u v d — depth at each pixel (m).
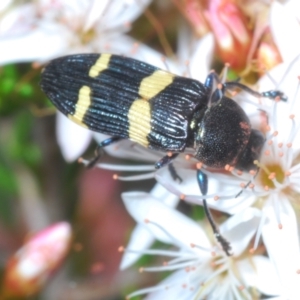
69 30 0.08
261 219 0.06
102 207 0.09
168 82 0.07
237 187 0.07
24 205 0.08
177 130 0.07
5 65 0.08
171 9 0.08
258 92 0.07
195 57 0.07
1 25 0.07
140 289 0.07
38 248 0.08
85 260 0.08
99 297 0.08
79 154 0.07
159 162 0.07
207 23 0.07
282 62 0.07
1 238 0.09
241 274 0.07
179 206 0.07
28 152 0.08
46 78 0.07
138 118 0.07
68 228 0.08
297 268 0.06
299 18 0.07
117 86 0.07
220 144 0.07
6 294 0.08
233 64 0.07
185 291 0.07
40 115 0.08
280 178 0.07
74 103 0.07
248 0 0.07
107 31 0.08
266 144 0.07
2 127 0.08
